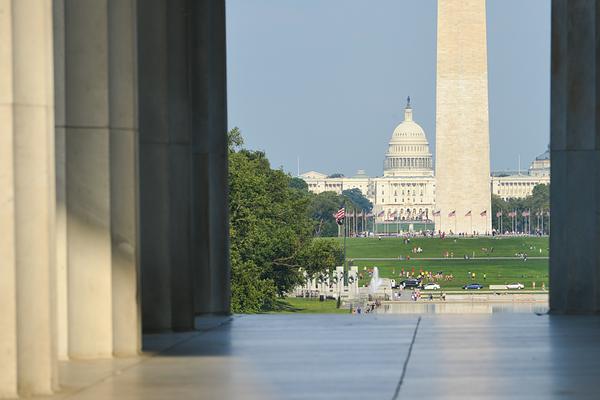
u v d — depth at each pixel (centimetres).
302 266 18762
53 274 3164
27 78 3091
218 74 5897
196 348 4238
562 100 5725
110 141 3909
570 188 5719
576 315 5706
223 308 5903
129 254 3959
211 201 5888
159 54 4778
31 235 3109
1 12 3031
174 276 4978
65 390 3181
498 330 4884
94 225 3897
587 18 5647
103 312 3906
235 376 3438
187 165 5003
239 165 18450
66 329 3884
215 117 5897
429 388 3156
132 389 3184
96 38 3884
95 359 3884
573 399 2950
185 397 3030
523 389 3128
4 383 3056
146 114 4772
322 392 3097
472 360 3791
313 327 5138
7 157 3050
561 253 5775
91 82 3884
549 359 3809
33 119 3102
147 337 4666
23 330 3098
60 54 3869
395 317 5691
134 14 3956
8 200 3050
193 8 5750
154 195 4803
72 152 3878
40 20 3097
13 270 3059
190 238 5003
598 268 5725
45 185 3122
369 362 3756
